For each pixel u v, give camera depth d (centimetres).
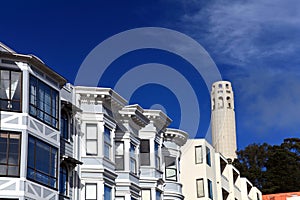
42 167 2775
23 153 2653
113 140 3434
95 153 3262
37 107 2809
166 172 4088
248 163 9319
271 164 9162
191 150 5066
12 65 2750
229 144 9231
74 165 3108
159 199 3788
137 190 3597
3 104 2686
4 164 2612
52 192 2814
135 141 3647
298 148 9356
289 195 6962
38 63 2822
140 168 3719
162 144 3975
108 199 3297
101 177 3234
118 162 3500
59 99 3014
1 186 2575
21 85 2741
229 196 5681
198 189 4950
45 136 2834
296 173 8962
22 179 2619
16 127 2675
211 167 5166
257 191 6681
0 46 2845
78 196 3145
